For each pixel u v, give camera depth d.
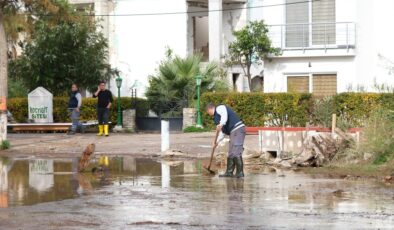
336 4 39.94
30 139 33.94
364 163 22.58
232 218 14.05
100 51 44.78
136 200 16.41
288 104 37.00
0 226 13.41
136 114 41.41
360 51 39.81
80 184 19.34
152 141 31.55
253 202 16.03
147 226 13.33
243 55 43.06
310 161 23.22
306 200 16.27
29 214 14.62
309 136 23.70
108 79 45.16
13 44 45.97
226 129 21.03
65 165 24.33
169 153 26.97
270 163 24.22
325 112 35.22
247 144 28.78
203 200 16.36
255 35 41.50
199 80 38.50
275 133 25.00
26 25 37.28
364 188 18.22
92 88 44.19
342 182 19.45
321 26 40.19
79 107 37.34
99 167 22.77
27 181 20.02
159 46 48.53
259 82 47.81
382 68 39.78
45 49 43.31
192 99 40.94
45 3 36.47
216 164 24.55
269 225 13.33
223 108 20.94
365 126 23.75
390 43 39.69
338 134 23.81
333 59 40.16
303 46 40.44
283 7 40.91
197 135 34.50
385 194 17.12
